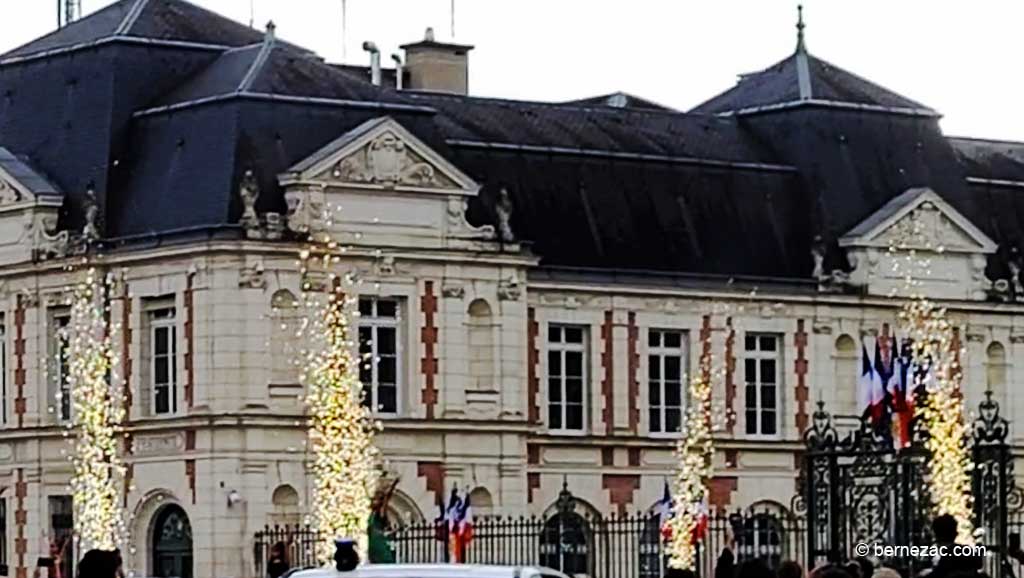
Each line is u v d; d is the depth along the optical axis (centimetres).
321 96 10844
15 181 11038
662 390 11638
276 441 10544
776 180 12138
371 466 10488
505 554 11038
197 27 11275
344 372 10469
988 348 12288
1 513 11212
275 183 10656
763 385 11825
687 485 11556
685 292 11650
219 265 10500
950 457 8994
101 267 10800
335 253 10644
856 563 5766
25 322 11069
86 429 10725
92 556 4741
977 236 12225
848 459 9544
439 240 10925
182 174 10738
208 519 10519
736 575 5016
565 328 11431
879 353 8312
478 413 10988
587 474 11400
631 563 11375
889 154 12306
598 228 11594
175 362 10638
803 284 11919
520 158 11525
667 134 12062
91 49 11156
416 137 10856
